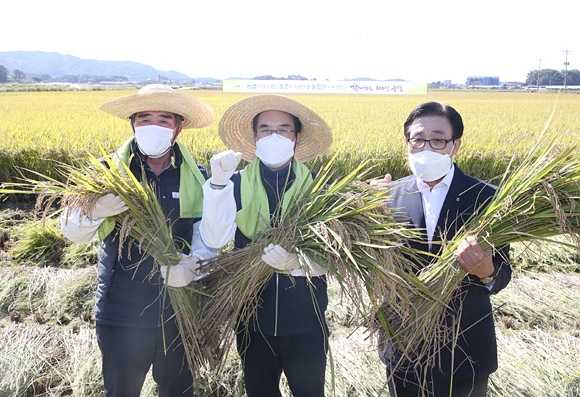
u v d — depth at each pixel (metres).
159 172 2.71
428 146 2.45
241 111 2.79
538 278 5.38
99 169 2.40
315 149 3.04
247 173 2.65
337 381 3.48
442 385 2.49
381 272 2.32
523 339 4.14
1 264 5.87
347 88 65.38
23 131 12.16
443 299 2.40
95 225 2.44
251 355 2.67
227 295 2.55
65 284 4.96
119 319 2.57
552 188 2.24
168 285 2.48
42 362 3.77
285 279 2.58
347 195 2.43
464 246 2.27
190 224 2.73
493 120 20.91
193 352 2.63
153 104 2.61
